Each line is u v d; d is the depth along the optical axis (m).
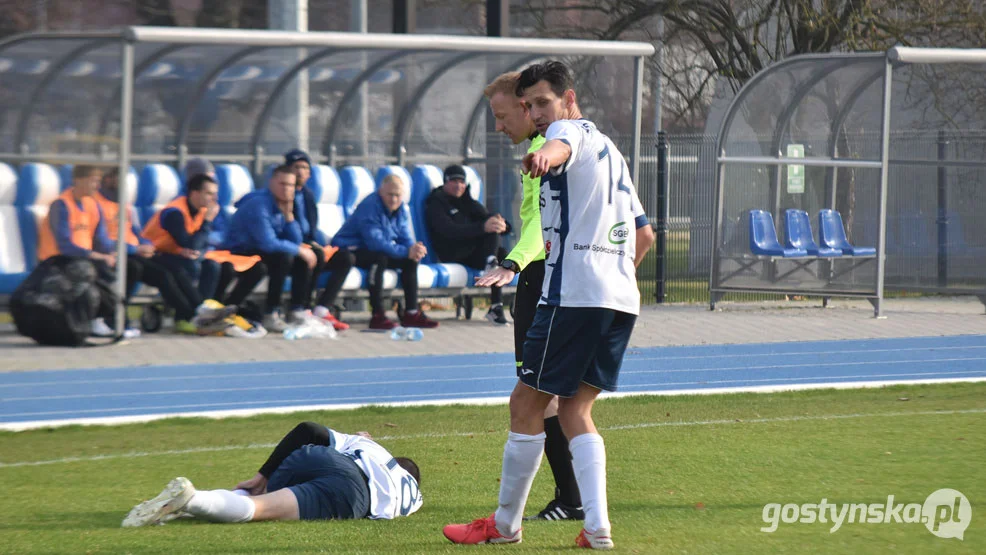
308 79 48.28
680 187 61.19
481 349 40.56
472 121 51.62
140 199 44.28
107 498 19.69
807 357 39.06
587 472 15.71
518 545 16.02
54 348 39.31
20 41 39.00
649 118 78.19
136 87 43.94
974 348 41.06
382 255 44.62
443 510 18.77
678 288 58.69
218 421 27.98
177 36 38.66
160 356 38.00
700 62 72.12
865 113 54.09
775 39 69.25
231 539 16.27
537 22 74.62
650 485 20.09
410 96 50.34
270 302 43.25
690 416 27.97
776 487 19.81
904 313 51.25
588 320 15.48
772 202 52.53
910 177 52.88
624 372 35.88
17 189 40.00
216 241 44.53
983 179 51.38
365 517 18.09
